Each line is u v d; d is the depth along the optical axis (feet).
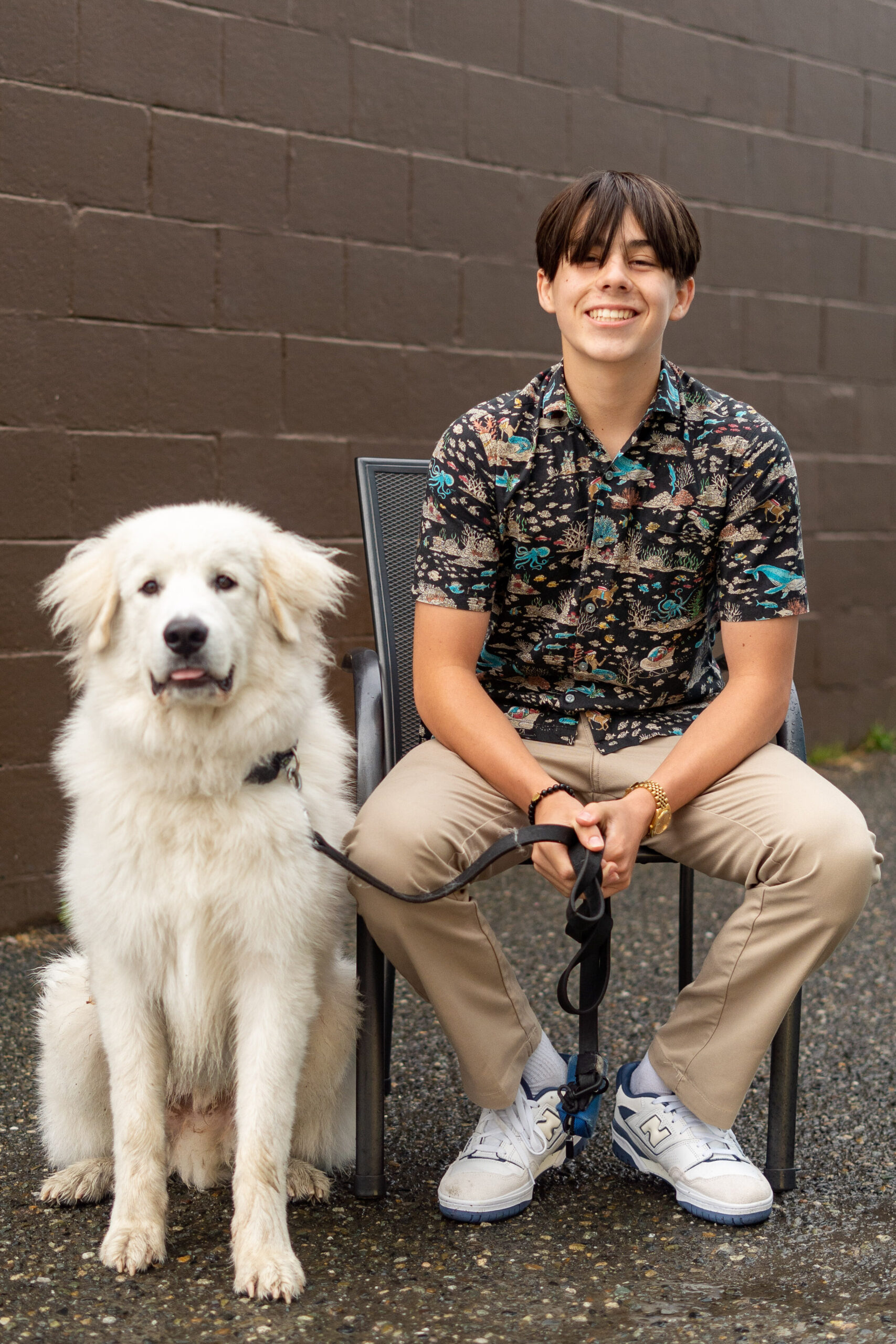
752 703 6.87
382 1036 6.84
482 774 6.84
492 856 6.31
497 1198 6.59
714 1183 6.59
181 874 6.29
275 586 6.65
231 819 6.33
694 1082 6.73
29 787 11.40
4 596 11.12
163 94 11.63
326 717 7.33
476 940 6.65
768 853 6.50
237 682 6.30
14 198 10.89
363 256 13.07
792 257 16.58
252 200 12.28
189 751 6.26
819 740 17.47
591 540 7.00
